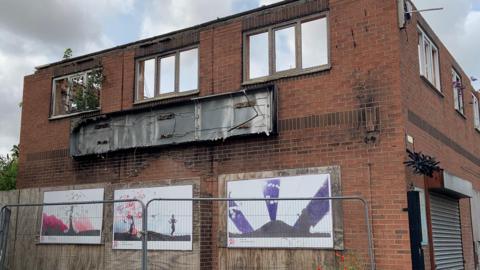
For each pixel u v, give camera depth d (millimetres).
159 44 13242
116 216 12586
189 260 11117
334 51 10484
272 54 11406
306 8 11023
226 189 11242
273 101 10859
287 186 10508
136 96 13438
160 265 11438
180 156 12125
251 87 11359
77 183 13867
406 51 10312
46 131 14984
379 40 10000
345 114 10133
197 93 12305
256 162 11023
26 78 15930
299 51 11016
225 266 10930
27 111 15641
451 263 11703
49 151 14766
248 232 10742
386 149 9562
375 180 9570
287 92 10938
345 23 10445
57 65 15250
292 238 10227
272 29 11500
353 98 10094
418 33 11648
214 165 11578
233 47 11930
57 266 13305
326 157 10203
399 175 9336
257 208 10734
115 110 13680
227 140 11477
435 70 13141
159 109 12469
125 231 12320
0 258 11172
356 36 10266
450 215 12273
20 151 15477
